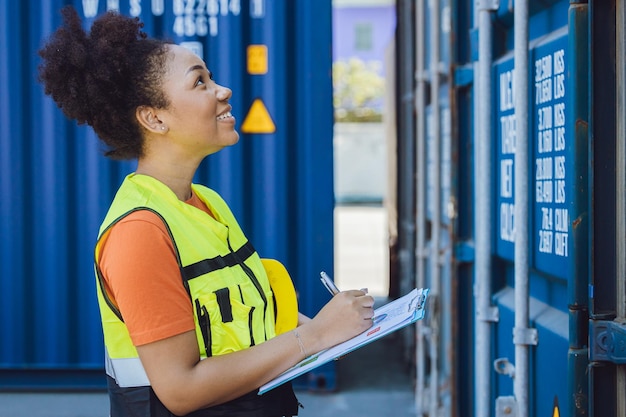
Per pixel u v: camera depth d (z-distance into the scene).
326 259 5.21
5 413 5.05
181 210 1.90
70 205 5.27
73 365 5.32
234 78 5.19
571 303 2.28
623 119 2.14
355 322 1.89
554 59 2.65
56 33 1.98
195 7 5.16
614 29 2.18
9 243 5.26
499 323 3.21
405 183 6.18
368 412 5.10
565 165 2.53
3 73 5.20
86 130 5.24
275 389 1.98
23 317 5.30
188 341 1.81
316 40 5.14
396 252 6.90
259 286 2.01
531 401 2.90
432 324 4.13
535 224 2.86
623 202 2.15
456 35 3.60
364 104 27.80
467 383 3.67
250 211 5.26
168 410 1.86
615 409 2.18
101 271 1.86
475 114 3.43
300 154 5.25
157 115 1.95
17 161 5.24
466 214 3.62
